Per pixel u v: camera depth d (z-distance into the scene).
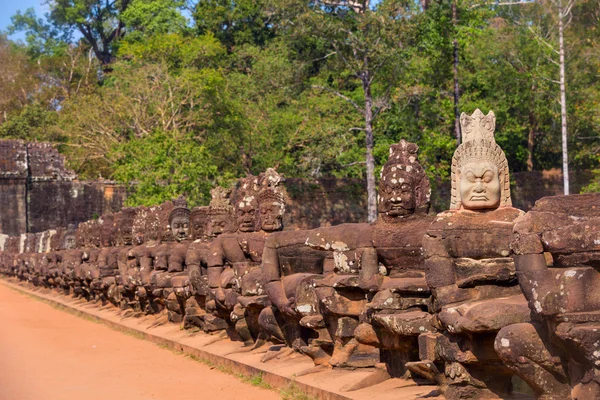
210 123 51.16
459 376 7.98
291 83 51.25
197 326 16.83
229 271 14.67
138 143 43.50
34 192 58.03
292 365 11.73
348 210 55.12
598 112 44.56
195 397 11.05
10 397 11.30
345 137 47.72
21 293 35.72
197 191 41.81
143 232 22.28
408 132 43.84
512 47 48.38
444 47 41.19
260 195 14.30
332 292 10.45
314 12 41.81
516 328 6.88
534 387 6.89
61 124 58.91
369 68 42.97
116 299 23.69
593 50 47.84
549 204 6.84
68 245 34.75
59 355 15.73
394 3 41.19
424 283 9.08
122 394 11.45
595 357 6.02
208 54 55.78
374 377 9.74
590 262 6.26
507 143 52.56
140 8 72.88
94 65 81.12
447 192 50.09
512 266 8.27
